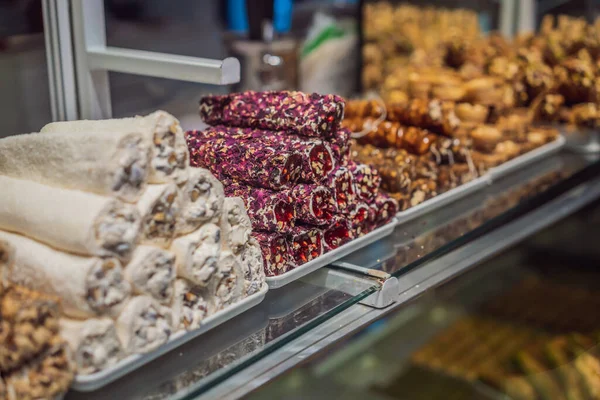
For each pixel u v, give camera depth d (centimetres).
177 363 91
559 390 190
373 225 124
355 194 117
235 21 213
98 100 128
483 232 138
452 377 201
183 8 200
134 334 82
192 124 176
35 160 88
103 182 80
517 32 247
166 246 86
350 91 218
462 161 150
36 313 77
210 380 88
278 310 103
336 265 115
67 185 85
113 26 186
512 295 238
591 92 185
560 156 187
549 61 198
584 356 197
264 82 188
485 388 196
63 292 79
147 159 82
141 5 191
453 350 213
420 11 240
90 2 122
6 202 87
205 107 122
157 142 84
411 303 116
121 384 86
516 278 250
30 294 80
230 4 212
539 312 227
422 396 196
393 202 126
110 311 81
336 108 112
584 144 189
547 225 162
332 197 111
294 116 111
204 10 206
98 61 122
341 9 227
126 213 81
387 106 151
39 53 136
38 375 77
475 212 145
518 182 164
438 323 230
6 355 76
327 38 208
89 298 79
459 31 220
